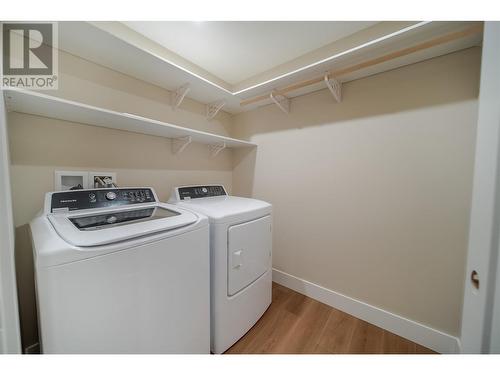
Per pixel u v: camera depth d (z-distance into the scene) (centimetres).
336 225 178
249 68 188
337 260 178
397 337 146
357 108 162
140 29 137
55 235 80
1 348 60
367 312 162
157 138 181
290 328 155
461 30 109
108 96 148
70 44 121
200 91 190
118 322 82
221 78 206
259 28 136
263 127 227
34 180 120
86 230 86
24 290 116
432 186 134
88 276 74
